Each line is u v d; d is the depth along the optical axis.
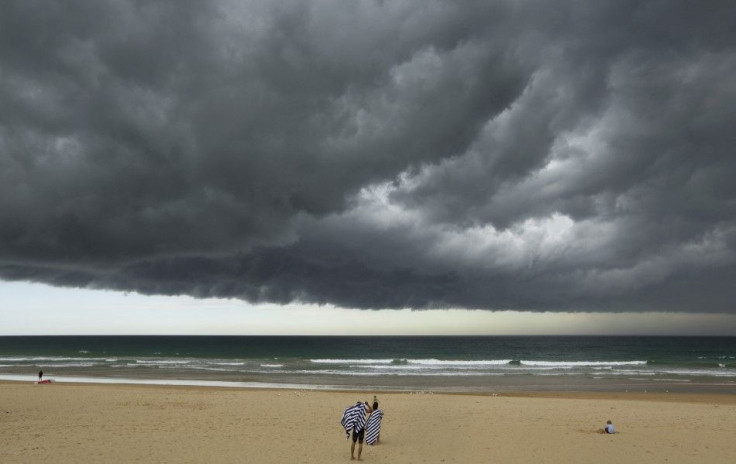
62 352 115.94
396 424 20.58
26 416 22.28
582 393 35.75
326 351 129.38
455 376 49.19
